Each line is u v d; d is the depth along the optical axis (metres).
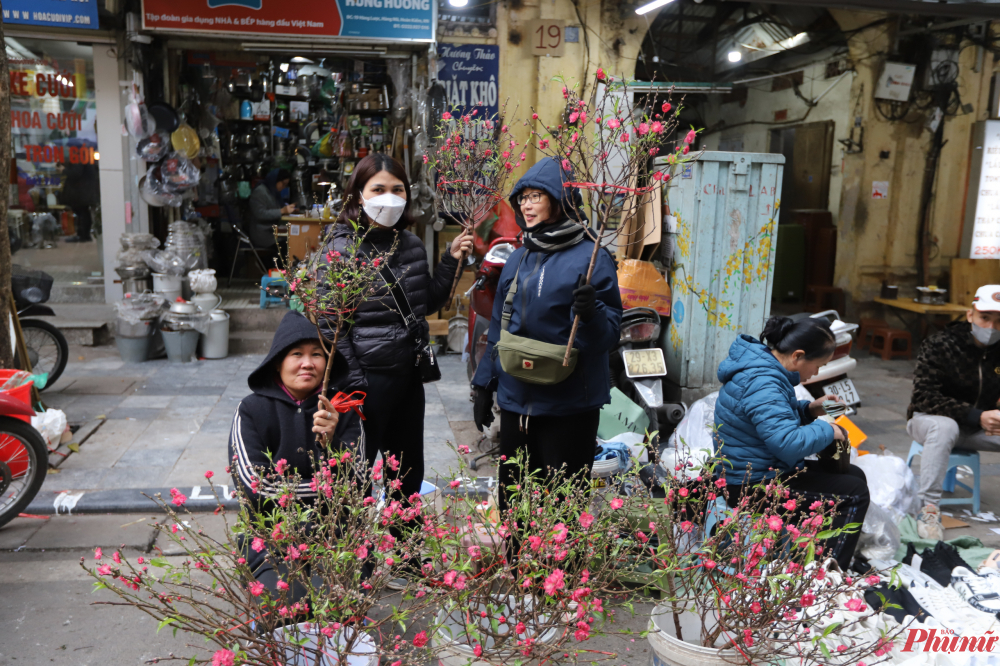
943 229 8.95
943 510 4.02
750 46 10.46
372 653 1.79
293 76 9.53
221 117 8.90
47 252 7.64
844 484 2.89
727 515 2.17
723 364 3.02
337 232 2.84
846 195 8.90
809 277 9.70
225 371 6.71
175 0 6.73
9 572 3.21
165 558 3.35
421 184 7.10
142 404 5.64
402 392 2.91
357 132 8.38
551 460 2.77
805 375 2.98
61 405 5.57
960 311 7.91
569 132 2.43
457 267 3.08
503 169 3.00
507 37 7.58
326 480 1.91
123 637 2.72
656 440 4.37
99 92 7.35
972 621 2.69
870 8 6.61
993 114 8.76
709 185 5.07
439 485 4.07
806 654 2.04
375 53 7.32
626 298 5.17
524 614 1.77
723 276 5.20
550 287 2.62
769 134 10.82
